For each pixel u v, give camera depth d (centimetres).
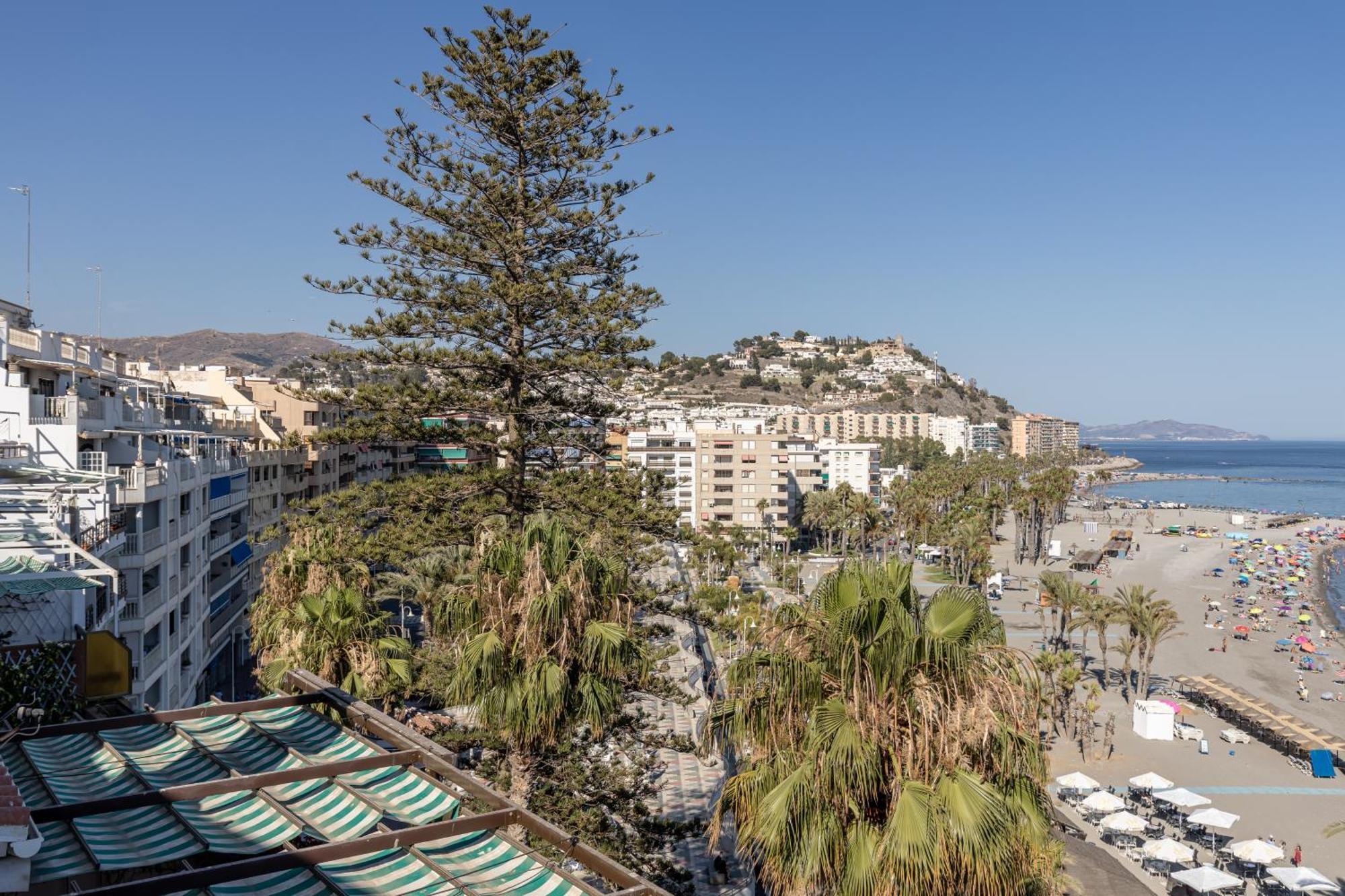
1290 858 4522
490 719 2147
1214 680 7800
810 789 1424
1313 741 6062
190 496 4588
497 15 3734
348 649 2947
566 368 3669
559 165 3903
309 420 8725
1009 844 1384
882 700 1451
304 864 949
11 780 938
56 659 1822
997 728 1422
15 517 2473
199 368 9044
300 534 3606
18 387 3578
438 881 945
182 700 4406
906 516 14938
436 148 3738
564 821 2505
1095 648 9288
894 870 1348
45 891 1006
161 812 1079
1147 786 4988
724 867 3294
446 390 3688
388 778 1208
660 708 5453
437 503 3628
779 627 1585
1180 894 4078
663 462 15338
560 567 2152
